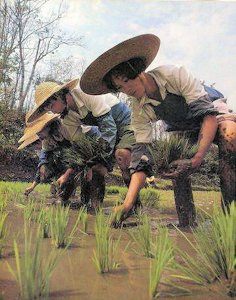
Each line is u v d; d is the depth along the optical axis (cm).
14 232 220
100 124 349
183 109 265
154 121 275
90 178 355
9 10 989
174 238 225
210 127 246
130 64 247
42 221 224
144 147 267
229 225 152
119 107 363
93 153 348
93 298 126
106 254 158
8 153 935
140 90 257
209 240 175
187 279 149
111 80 258
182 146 250
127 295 131
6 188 485
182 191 263
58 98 351
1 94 1059
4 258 166
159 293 133
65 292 131
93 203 358
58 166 428
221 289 139
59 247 190
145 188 444
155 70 261
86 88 272
